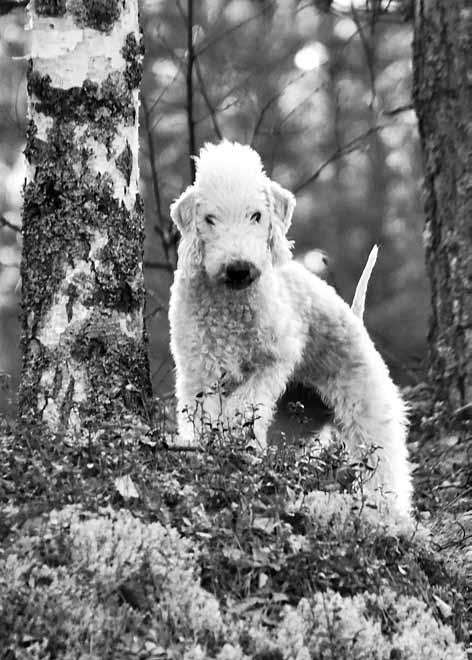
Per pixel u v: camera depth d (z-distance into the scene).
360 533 7.59
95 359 8.68
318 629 6.80
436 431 12.70
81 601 6.50
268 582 7.13
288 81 19.59
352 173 22.28
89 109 8.80
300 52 20.53
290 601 7.11
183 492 7.49
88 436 7.78
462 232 13.09
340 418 10.05
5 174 19.11
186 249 9.32
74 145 8.77
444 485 10.92
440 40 13.36
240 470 7.88
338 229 22.12
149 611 6.68
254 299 9.16
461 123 13.20
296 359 9.49
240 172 9.29
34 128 8.83
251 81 19.36
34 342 8.73
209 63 19.41
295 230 21.94
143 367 8.89
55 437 7.87
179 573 6.85
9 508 7.09
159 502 7.38
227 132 19.86
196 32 18.41
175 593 6.77
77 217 8.73
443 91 13.33
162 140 19.50
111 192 8.82
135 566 6.80
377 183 22.22
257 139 20.05
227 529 7.34
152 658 6.27
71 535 6.90
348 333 10.06
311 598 7.03
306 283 9.97
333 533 7.55
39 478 7.36
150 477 7.56
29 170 8.84
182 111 19.38
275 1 19.69
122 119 8.90
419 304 22.09
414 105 13.77
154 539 7.02
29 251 8.80
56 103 8.77
